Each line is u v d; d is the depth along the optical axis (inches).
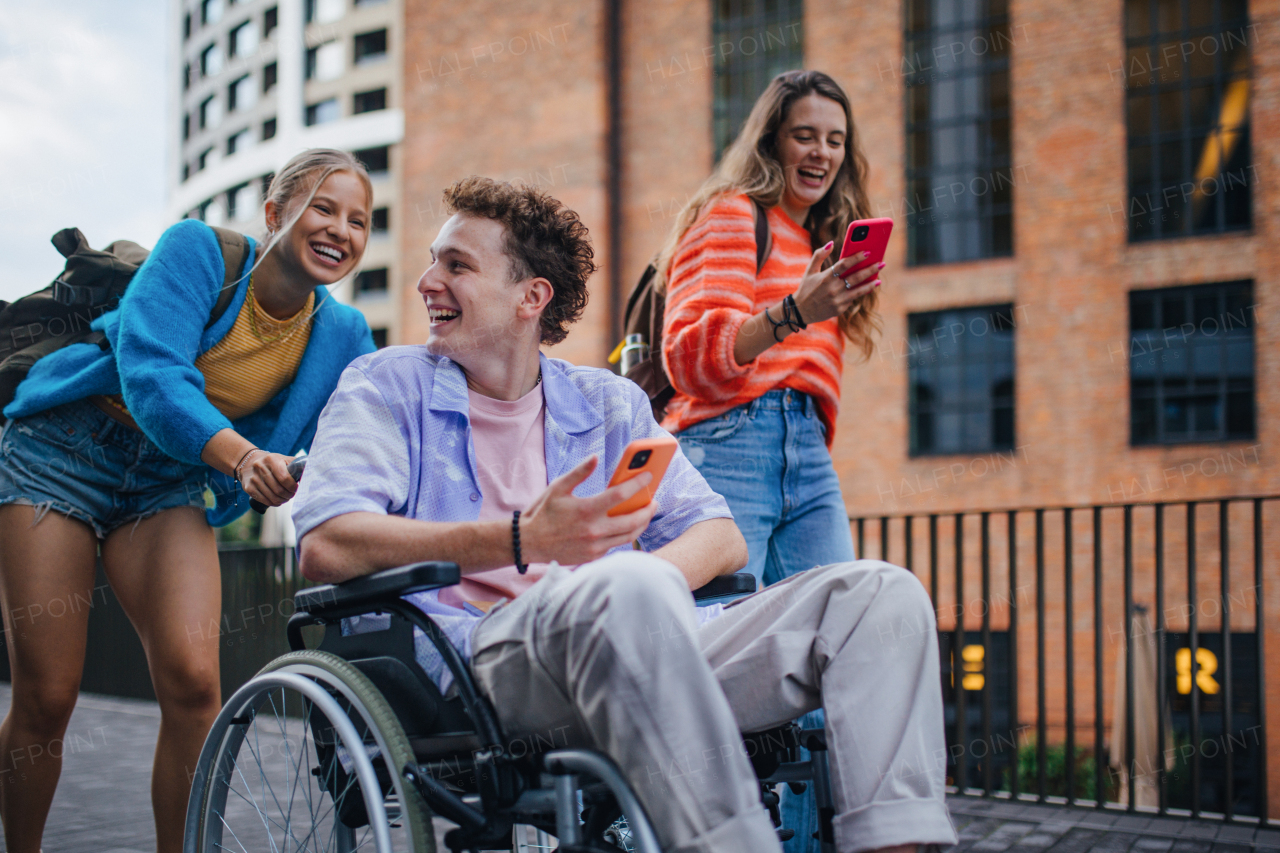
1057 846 109.0
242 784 63.1
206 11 1686.8
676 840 40.9
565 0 646.5
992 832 116.3
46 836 112.2
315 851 57.3
